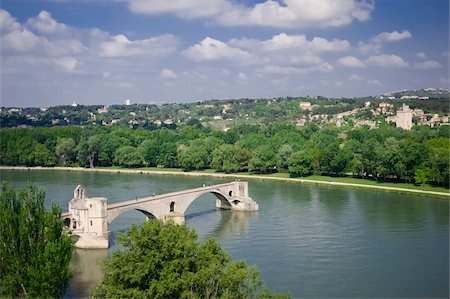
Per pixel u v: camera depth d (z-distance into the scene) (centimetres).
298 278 12394
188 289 8344
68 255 9138
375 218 18875
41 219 9212
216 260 8781
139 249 8762
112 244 15825
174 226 9525
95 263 13900
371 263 13500
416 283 12081
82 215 15500
